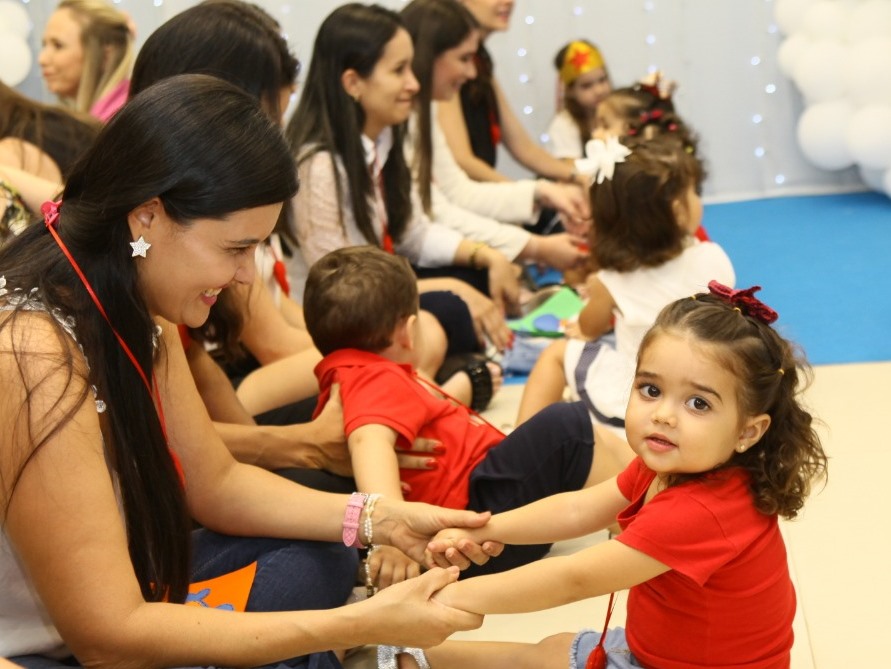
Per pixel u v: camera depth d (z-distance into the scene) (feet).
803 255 12.62
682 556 4.50
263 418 7.27
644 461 4.63
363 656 5.88
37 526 4.07
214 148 4.03
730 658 4.71
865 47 13.37
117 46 11.18
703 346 4.46
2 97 8.48
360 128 9.11
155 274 4.25
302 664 4.68
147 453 4.41
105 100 11.16
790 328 10.41
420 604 4.68
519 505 6.34
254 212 4.14
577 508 5.20
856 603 6.05
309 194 8.80
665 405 4.52
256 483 5.50
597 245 8.36
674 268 8.12
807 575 6.36
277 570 5.32
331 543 5.59
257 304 7.53
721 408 4.47
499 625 6.16
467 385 8.84
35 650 4.43
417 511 5.36
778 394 4.63
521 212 11.87
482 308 9.89
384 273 6.69
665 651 4.77
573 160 13.65
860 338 10.01
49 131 8.45
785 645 4.83
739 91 14.80
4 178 7.27
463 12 10.82
